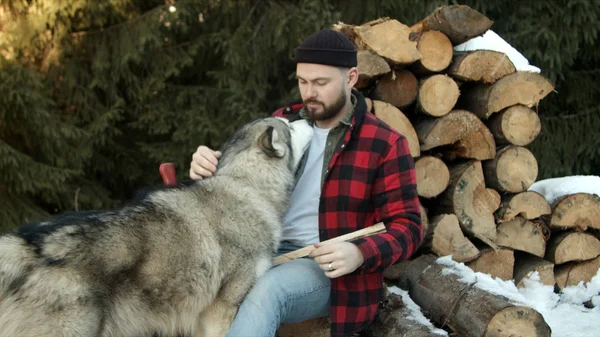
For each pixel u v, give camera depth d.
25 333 2.72
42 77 6.89
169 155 7.59
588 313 4.34
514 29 7.86
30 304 2.71
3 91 6.09
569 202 4.66
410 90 4.41
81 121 7.32
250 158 3.38
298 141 3.47
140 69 7.72
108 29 7.30
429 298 3.80
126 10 7.49
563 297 4.70
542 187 5.11
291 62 8.21
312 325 3.56
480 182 4.51
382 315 3.60
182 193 3.21
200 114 7.59
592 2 7.09
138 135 8.02
